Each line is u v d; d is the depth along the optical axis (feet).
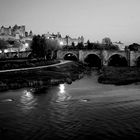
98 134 65.82
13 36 588.50
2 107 98.48
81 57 410.52
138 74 243.81
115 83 183.93
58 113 88.63
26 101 110.83
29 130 69.72
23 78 172.86
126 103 105.19
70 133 66.95
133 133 66.23
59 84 173.78
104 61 407.64
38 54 337.52
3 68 207.31
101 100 112.37
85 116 84.02
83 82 191.62
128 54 396.98
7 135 65.67
